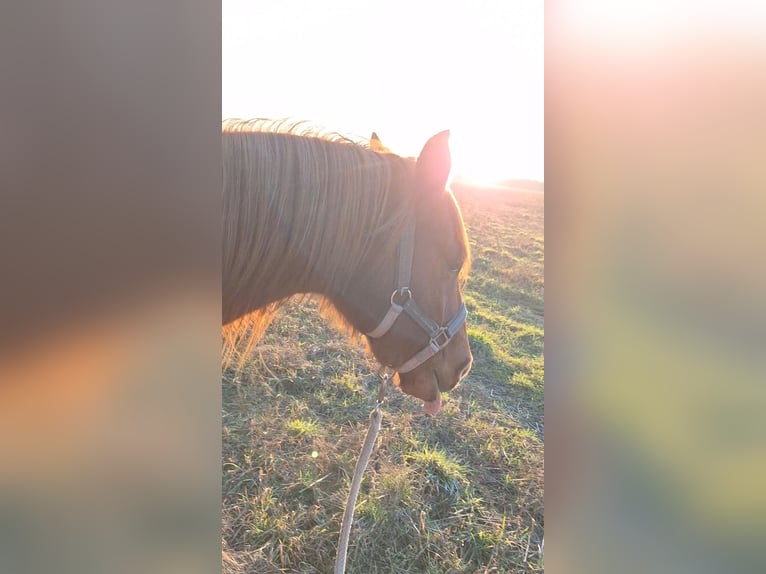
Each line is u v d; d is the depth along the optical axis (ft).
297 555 4.39
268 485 4.97
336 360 6.64
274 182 3.25
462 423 6.03
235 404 5.76
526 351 7.39
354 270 3.66
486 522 4.88
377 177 3.62
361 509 4.84
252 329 4.03
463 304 4.33
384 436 5.71
